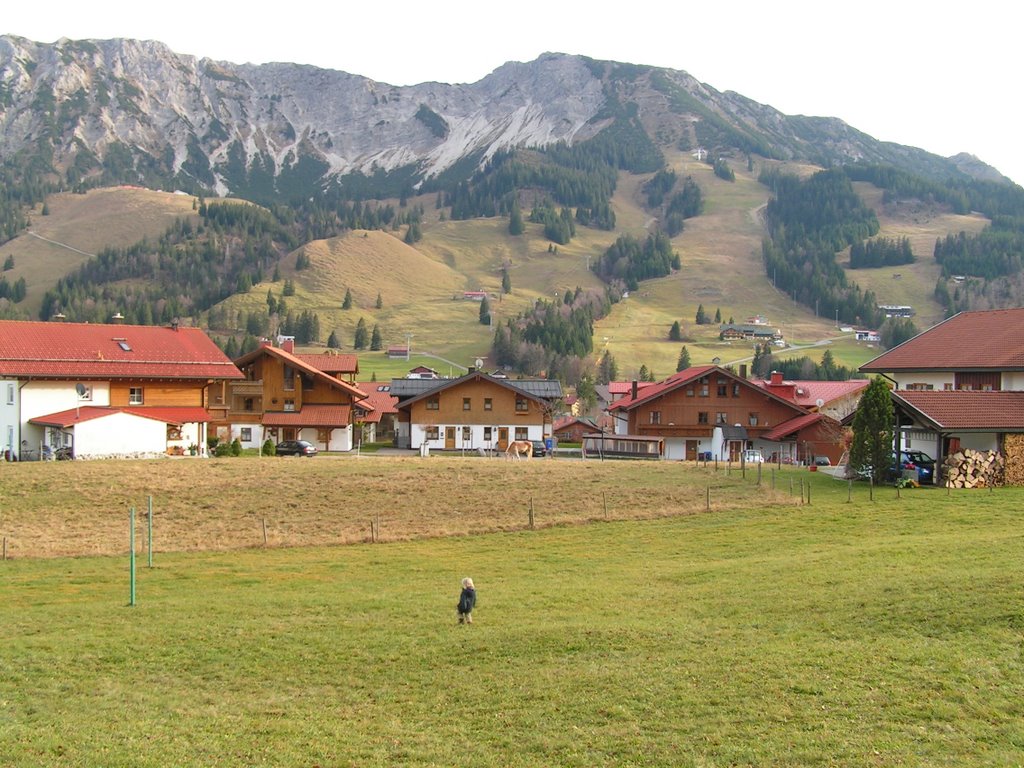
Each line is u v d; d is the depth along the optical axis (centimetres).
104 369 7331
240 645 2566
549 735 1828
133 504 5053
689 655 2264
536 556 3878
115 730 1916
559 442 12381
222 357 8150
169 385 7712
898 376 7356
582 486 5534
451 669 2294
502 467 6203
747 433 9094
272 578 3534
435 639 2558
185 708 2073
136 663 2425
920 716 1802
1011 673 1977
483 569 3634
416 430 9506
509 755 1744
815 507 4666
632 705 1955
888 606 2527
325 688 2200
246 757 1759
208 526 4659
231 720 1973
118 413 6856
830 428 8312
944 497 4738
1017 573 2686
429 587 3303
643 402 9300
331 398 9481
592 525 4556
